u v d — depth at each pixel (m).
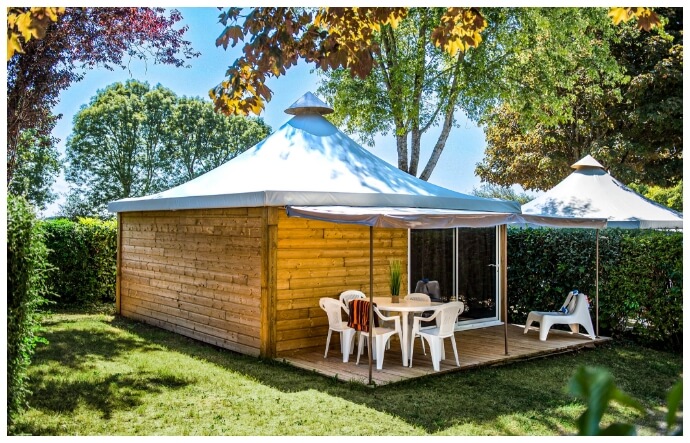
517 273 13.17
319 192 9.41
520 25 17.80
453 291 12.27
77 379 8.06
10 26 5.80
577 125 23.31
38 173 38.69
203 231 11.08
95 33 11.66
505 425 6.32
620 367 9.21
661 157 24.00
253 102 7.75
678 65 20.95
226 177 11.16
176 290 11.94
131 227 13.84
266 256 9.41
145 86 42.34
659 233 10.77
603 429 0.80
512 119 26.34
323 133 11.97
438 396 7.41
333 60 7.05
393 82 18.09
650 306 10.73
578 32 17.55
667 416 0.83
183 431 6.05
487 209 11.28
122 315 14.18
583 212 12.63
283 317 9.67
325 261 10.23
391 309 8.84
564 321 10.98
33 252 5.89
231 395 7.39
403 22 17.98
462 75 18.19
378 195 9.96
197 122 42.22
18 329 5.71
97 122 39.75
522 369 8.94
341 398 7.27
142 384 7.88
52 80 11.59
